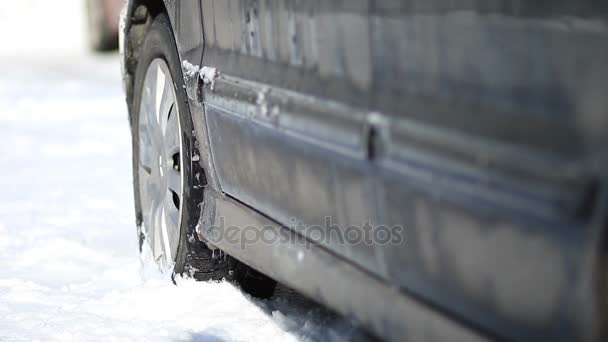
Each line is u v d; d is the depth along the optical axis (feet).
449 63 15.60
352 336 25.18
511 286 14.44
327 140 18.98
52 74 116.26
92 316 27.86
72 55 150.51
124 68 33.17
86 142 61.05
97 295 30.17
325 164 19.26
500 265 14.57
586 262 12.99
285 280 22.66
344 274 19.53
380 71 17.44
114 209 42.98
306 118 19.79
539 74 13.83
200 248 28.19
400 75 16.87
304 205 20.65
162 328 26.71
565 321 13.55
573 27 13.50
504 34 14.47
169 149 29.19
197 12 26.55
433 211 15.92
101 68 126.00
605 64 12.88
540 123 13.70
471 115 15.03
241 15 23.65
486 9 14.84
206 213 27.27
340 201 18.97
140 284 30.60
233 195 25.40
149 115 30.91
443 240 15.81
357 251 18.75
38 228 39.42
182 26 27.66
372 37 17.57
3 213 42.50
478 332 15.60
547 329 13.94
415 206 16.40
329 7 19.08
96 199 45.03
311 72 20.08
